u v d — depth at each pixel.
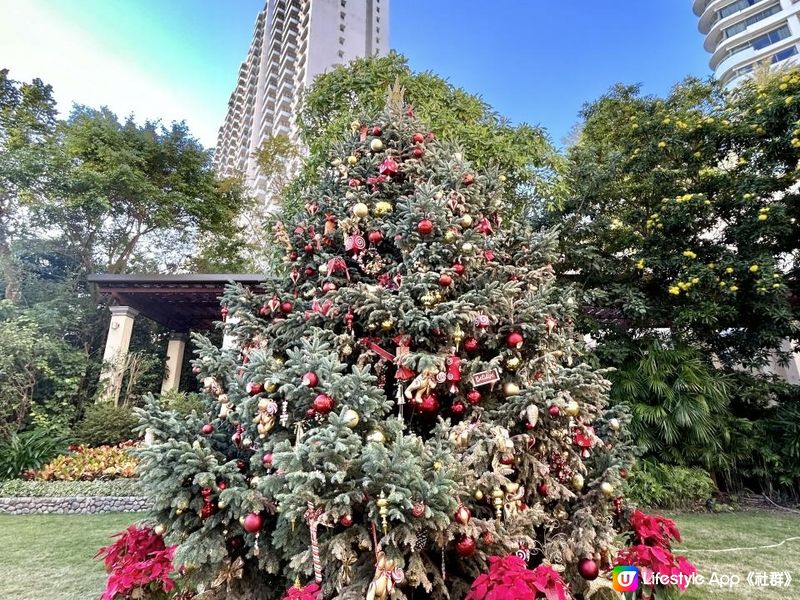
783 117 5.00
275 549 1.64
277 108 34.16
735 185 5.17
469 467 1.68
